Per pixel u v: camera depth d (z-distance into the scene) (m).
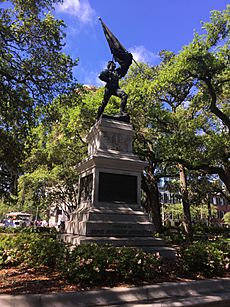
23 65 12.73
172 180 30.86
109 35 12.42
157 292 5.90
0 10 11.70
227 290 6.67
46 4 12.27
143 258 6.80
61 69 13.16
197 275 7.25
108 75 12.04
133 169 10.22
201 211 56.91
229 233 31.72
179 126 17.38
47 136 23.56
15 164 14.70
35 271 7.04
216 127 20.52
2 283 5.95
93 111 17.97
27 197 29.50
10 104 13.07
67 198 32.44
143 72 19.91
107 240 8.55
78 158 23.94
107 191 9.67
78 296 5.19
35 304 4.85
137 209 9.89
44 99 13.59
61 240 9.95
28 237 9.69
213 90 16.12
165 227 25.39
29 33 12.27
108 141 10.59
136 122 18.91
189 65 14.97
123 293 5.57
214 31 15.33
